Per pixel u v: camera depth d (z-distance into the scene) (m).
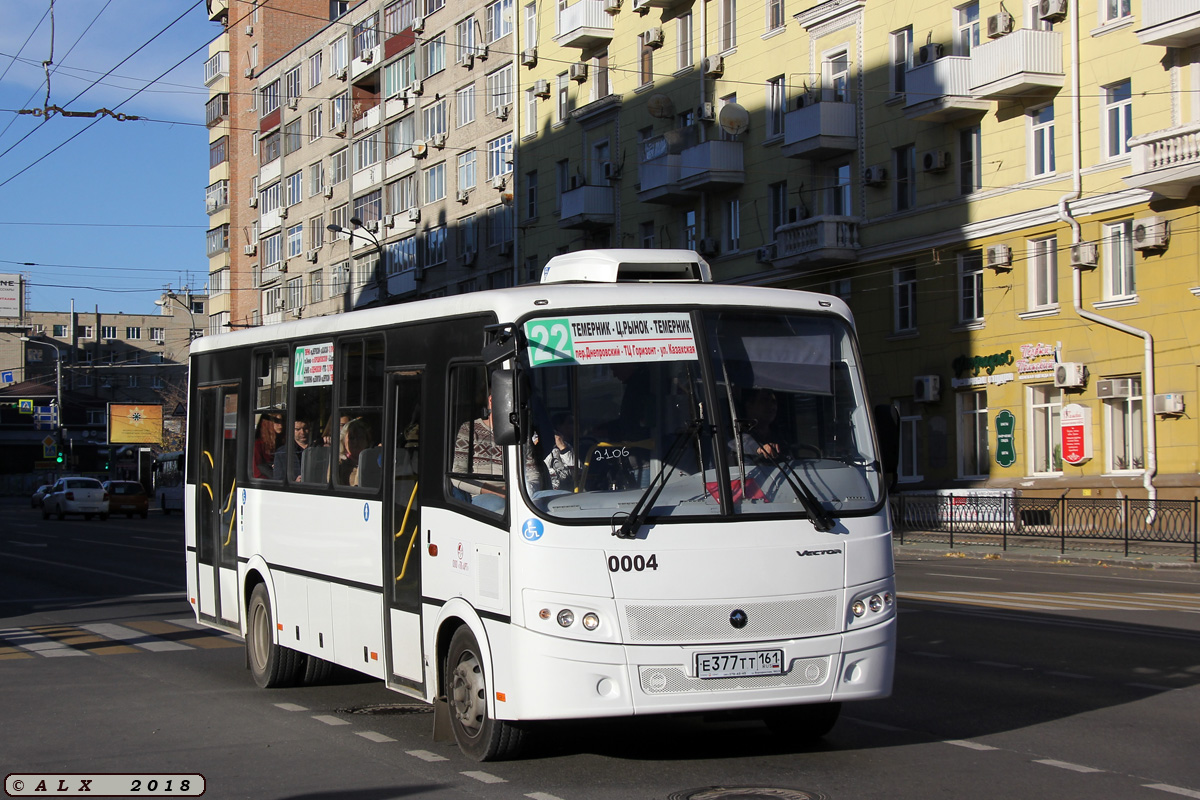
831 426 7.44
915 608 15.46
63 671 11.87
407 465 8.42
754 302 7.53
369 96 62.78
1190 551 24.02
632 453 7.06
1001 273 30.52
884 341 33.88
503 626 7.06
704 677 6.80
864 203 34.38
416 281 57.38
